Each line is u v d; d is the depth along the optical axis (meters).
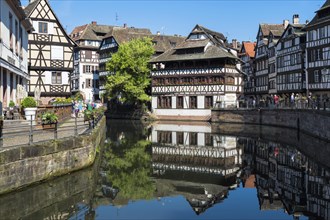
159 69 52.69
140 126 41.50
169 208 12.14
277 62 49.53
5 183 10.90
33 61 35.50
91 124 19.31
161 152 23.42
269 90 52.78
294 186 14.94
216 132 34.75
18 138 14.27
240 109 43.12
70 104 26.30
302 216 11.26
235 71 49.75
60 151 13.53
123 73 51.19
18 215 10.59
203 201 13.04
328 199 13.09
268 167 18.91
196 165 19.52
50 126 15.91
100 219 10.74
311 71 40.81
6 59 19.62
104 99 61.59
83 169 14.95
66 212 11.03
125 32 62.47
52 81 36.31
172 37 64.69
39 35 35.72
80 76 63.97
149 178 16.36
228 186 15.19
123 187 14.66
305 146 23.55
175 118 51.19
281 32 52.09
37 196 12.16
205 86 48.69
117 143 26.98
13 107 19.38
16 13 22.77
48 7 36.03
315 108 27.50
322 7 39.19
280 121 36.88
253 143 27.11
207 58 47.62
